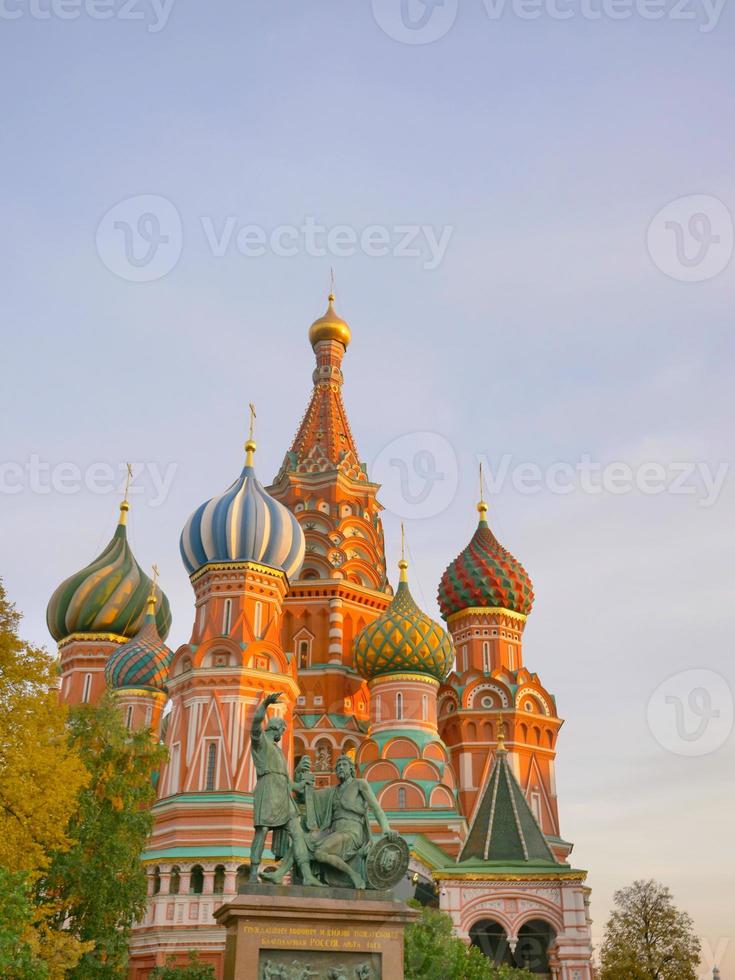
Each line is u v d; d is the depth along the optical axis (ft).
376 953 71.72
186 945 163.94
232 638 193.36
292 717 201.67
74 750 120.06
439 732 233.96
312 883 73.92
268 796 76.79
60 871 121.80
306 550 248.11
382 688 214.07
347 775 80.79
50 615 253.65
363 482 269.03
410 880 154.92
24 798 100.01
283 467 269.03
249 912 70.28
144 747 141.08
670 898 226.38
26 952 88.12
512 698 230.07
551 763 232.32
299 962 69.97
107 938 124.06
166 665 231.30
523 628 249.55
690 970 217.97
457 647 246.06
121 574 254.27
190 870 171.53
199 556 205.57
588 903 150.30
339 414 283.59
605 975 221.05
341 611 240.12
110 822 129.59
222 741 184.34
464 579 247.50
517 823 161.17
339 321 296.30
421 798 197.06
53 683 111.55
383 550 266.16
